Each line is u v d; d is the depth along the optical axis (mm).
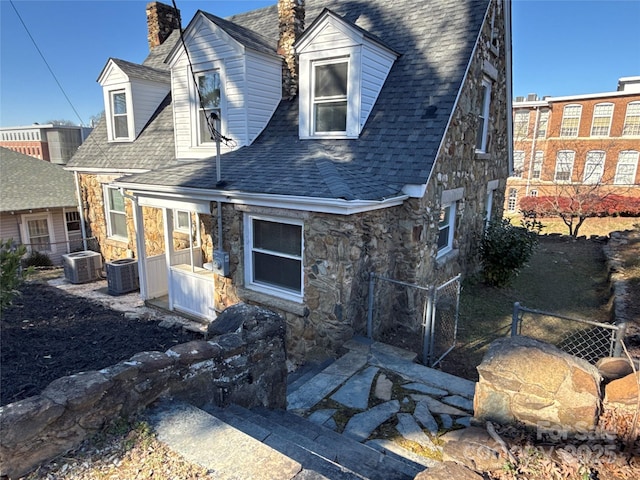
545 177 25141
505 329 6574
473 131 8070
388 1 8297
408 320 6379
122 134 10961
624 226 18906
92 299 8859
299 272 5840
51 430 2180
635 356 4176
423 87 6609
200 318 7434
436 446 3383
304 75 7125
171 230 7801
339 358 5031
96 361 5480
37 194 14609
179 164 8055
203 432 2445
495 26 8453
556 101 24141
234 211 6262
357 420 3773
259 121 7961
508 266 8477
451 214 7918
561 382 2754
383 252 5996
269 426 3111
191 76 8164
